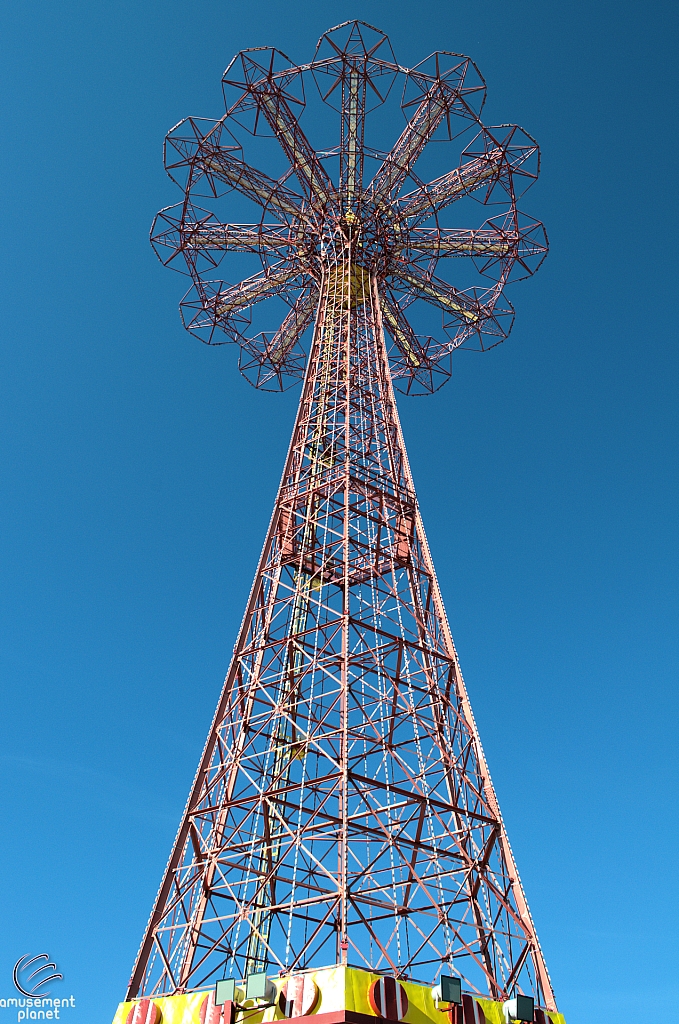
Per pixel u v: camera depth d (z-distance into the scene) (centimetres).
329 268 5747
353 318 5638
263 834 3831
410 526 4778
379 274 5938
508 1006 3059
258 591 4400
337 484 4603
